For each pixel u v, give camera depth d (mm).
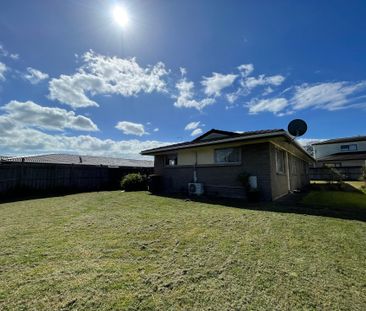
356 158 23703
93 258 2859
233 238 3547
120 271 2484
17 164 11461
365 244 3213
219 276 2346
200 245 3270
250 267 2535
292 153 12133
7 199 9500
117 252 3055
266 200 7656
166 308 1838
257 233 3785
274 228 4066
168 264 2654
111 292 2072
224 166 9047
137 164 21141
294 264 2600
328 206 6383
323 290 2064
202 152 10094
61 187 13398
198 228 4168
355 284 2166
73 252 3070
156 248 3189
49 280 2299
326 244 3227
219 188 9141
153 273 2430
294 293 2020
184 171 10891
